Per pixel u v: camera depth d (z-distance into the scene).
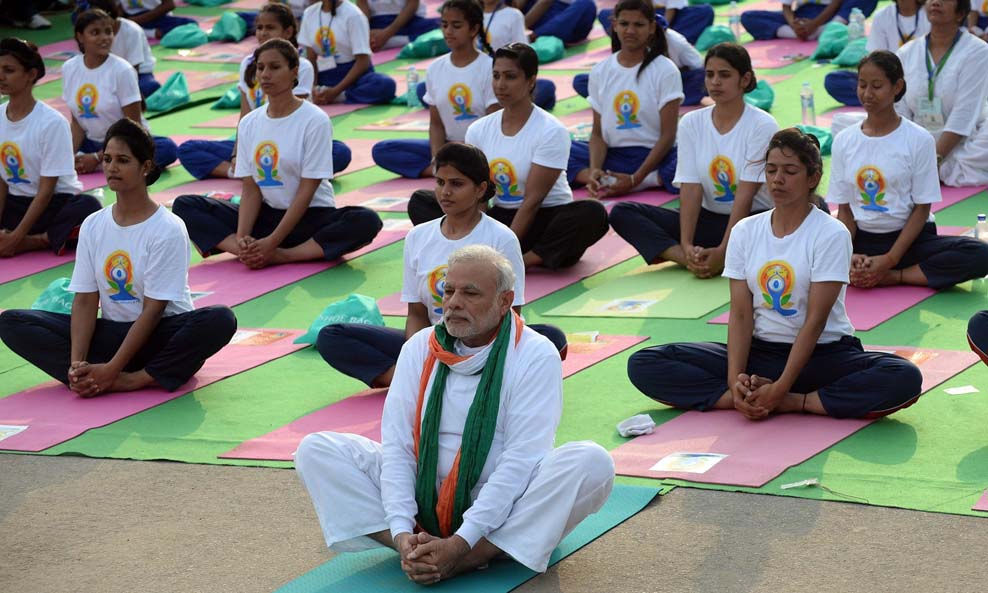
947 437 5.22
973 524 4.45
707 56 7.33
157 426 5.93
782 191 5.38
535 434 4.28
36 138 8.59
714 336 6.60
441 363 4.36
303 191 8.12
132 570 4.57
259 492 5.17
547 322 7.08
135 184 6.16
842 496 4.74
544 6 14.61
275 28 10.17
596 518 4.70
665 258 7.76
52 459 5.64
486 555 4.30
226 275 8.18
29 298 7.96
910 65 8.97
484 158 5.58
